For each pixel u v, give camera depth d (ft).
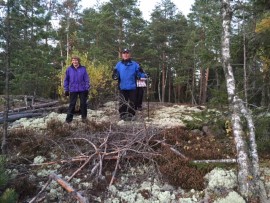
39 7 15.02
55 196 10.78
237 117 11.56
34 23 14.64
